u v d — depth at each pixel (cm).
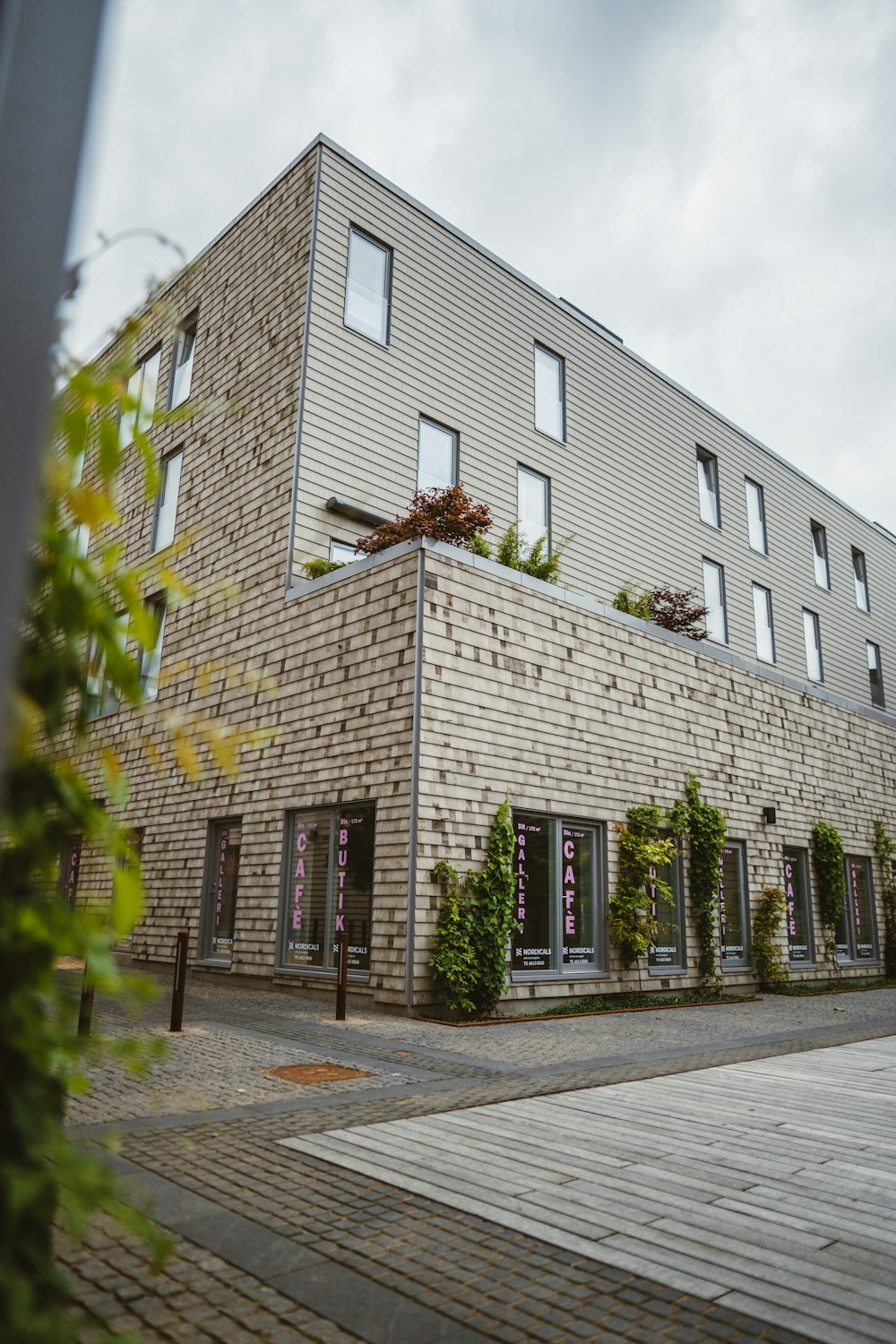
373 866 991
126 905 114
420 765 958
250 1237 326
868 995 1386
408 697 985
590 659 1198
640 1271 304
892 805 1855
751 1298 286
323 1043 739
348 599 1102
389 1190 382
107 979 108
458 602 1034
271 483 1308
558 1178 400
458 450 1505
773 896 1416
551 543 1638
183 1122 480
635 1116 519
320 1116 506
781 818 1515
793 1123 507
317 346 1320
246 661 1256
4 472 80
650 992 1186
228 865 1234
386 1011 931
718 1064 709
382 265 1453
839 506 2502
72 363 110
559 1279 298
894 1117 521
